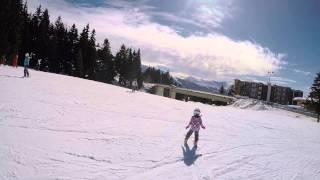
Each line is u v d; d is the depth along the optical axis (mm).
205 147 13672
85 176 8102
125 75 102125
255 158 13156
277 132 23906
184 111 26234
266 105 62094
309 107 62875
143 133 14336
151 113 21438
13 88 20375
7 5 55438
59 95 21188
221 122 24109
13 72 32625
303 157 15125
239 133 19734
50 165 8445
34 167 8133
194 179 9266
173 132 15812
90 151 10195
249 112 42062
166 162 10477
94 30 85250
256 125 26250
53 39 76188
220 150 13562
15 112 13633
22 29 69000
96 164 9109
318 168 13148
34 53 74375
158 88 90688
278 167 12234
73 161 9031
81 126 13445
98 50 94688
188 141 14305
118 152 10625
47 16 78438
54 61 77250
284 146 17641
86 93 25844
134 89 42750
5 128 11078
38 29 74812
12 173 7570
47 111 15125
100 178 8148
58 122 13367
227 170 10695
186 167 10289
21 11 66125
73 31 83688
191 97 91938
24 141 10023
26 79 27391
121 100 26000
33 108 15141
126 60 102375
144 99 31578
